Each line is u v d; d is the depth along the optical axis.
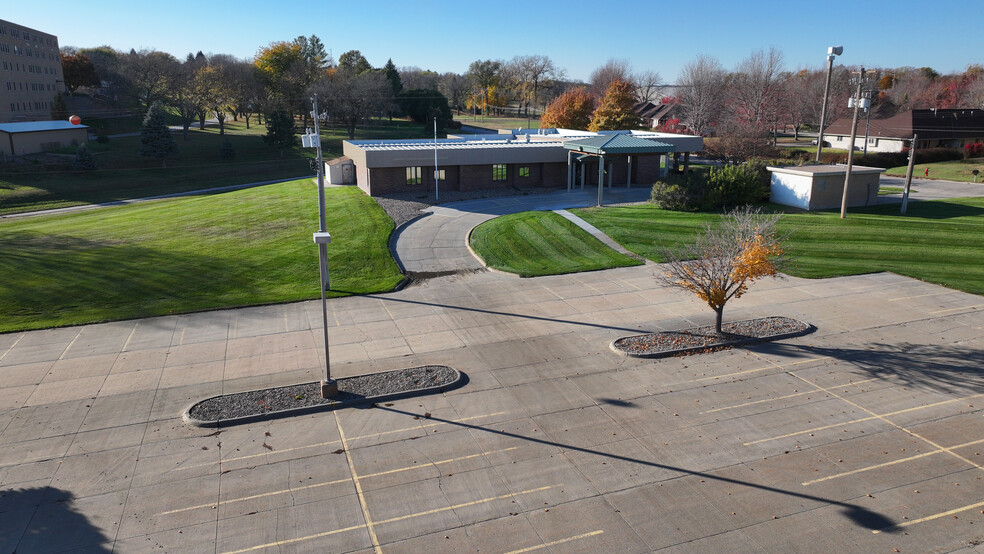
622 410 15.87
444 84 160.12
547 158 48.16
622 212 38.75
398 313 23.22
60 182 63.59
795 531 11.30
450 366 18.45
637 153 42.38
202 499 12.31
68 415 15.62
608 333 21.06
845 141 83.75
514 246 32.06
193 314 23.11
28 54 84.38
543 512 11.92
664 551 10.84
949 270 27.70
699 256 23.91
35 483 12.80
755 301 24.12
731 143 62.97
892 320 21.92
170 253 30.97
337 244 32.06
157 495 12.43
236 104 101.06
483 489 12.65
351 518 11.77
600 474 13.13
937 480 12.76
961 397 16.27
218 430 14.92
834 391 16.73
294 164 82.56
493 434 14.76
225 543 11.08
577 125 87.00
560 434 14.74
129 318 22.62
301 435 14.72
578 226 35.19
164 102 94.38
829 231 33.78
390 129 109.00
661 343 19.92
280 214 39.34
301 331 21.45
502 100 149.00
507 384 17.38
